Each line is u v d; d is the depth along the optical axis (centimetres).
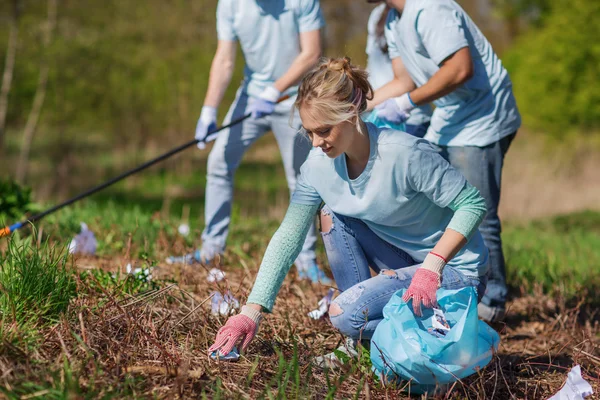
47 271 280
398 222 266
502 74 358
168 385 237
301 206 270
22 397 212
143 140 1844
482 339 254
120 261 387
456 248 248
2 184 502
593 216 1034
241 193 1498
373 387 257
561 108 1455
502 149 360
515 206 1124
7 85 1399
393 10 375
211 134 432
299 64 409
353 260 285
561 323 376
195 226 570
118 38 1631
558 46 1482
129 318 264
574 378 245
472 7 2288
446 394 253
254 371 254
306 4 407
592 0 1477
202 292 355
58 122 1600
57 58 1445
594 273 526
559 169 1328
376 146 250
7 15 1427
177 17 1820
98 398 218
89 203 623
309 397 236
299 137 415
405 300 245
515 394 274
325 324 322
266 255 263
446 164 251
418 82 362
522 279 477
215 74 438
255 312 258
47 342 252
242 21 416
